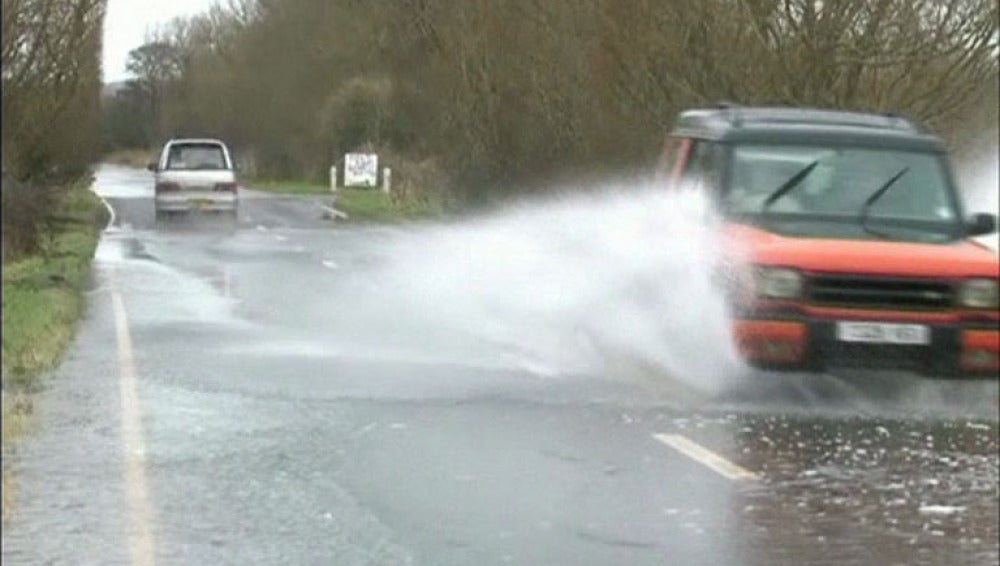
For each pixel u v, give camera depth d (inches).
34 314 1593.3
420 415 1119.0
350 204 4564.5
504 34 3048.7
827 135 1332.4
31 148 2212.1
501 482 909.2
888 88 1995.6
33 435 1021.2
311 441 1018.7
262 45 6279.5
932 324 1165.1
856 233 1247.5
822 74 1983.3
